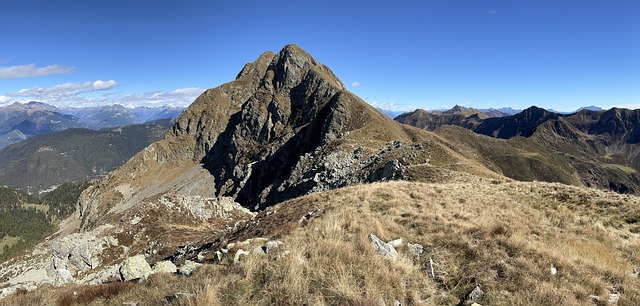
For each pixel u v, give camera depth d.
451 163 57.69
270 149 163.62
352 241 13.19
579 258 12.02
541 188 25.55
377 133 116.31
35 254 86.50
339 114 139.12
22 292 14.98
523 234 14.89
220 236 38.09
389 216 17.39
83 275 50.22
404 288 10.24
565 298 9.20
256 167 162.00
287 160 153.88
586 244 14.34
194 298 9.54
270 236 16.98
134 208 69.31
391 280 10.35
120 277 15.90
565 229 16.52
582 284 10.04
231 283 10.29
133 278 15.31
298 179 99.81
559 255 11.74
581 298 9.38
